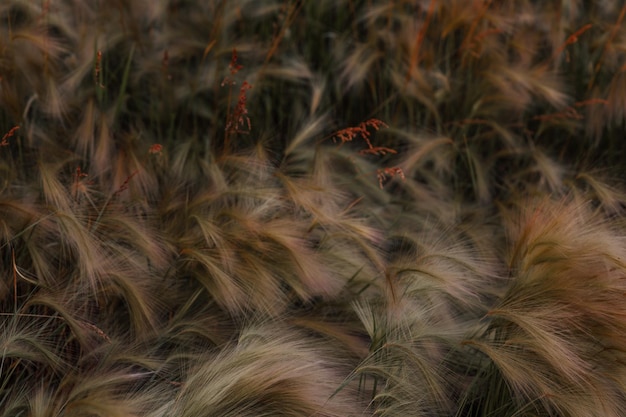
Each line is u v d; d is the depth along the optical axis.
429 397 2.32
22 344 2.28
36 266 2.50
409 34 3.74
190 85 3.53
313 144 3.36
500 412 2.42
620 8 4.00
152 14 3.63
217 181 2.88
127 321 2.60
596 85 3.75
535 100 3.78
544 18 3.92
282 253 2.58
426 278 2.46
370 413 2.25
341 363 2.44
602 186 3.05
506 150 3.59
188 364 2.38
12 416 2.15
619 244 2.31
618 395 2.26
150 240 2.56
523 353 2.24
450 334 2.41
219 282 2.45
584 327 2.23
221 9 3.64
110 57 3.65
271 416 1.98
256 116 3.61
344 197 2.88
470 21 3.71
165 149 3.12
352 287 2.68
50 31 3.63
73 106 3.32
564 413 2.16
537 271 2.31
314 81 3.74
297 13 3.88
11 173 2.85
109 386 2.16
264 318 2.51
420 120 3.73
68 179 2.86
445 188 3.39
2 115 3.18
